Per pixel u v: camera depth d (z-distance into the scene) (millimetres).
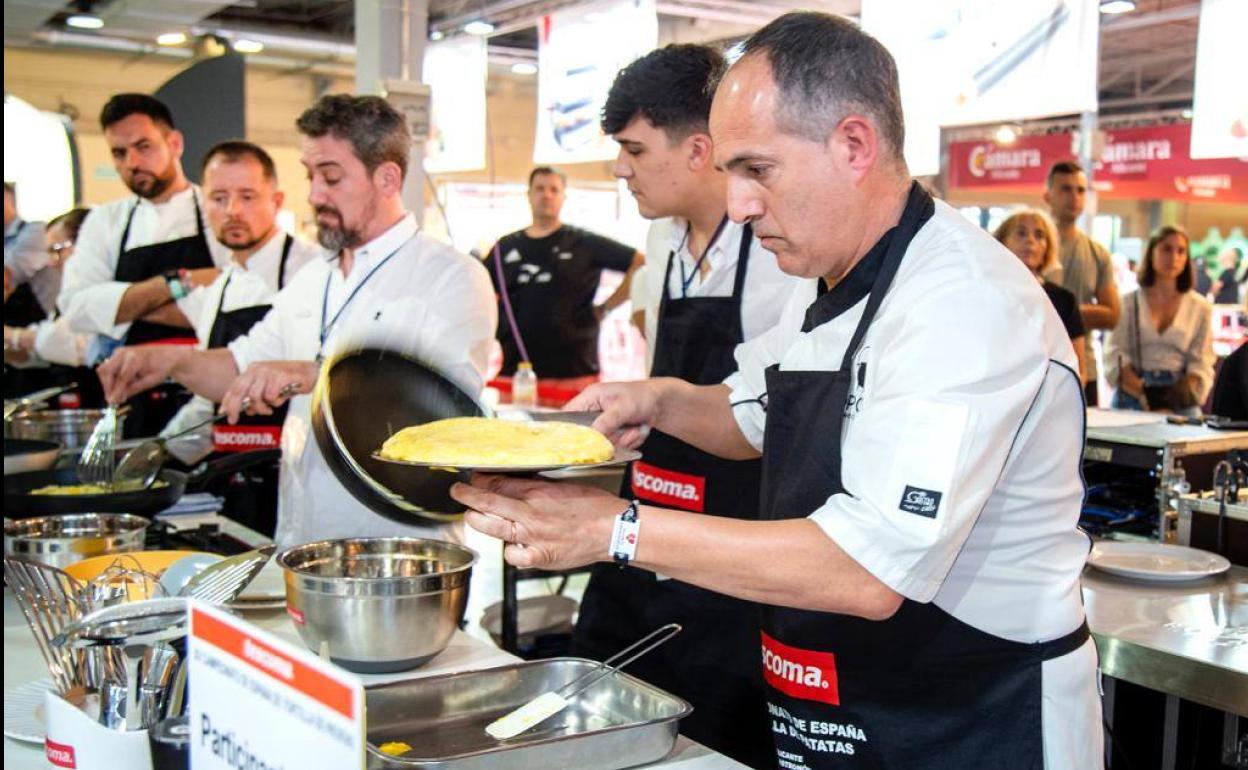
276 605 1896
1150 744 2521
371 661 1540
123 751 1167
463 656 1693
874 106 1289
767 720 2152
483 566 5441
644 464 2379
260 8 8297
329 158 2477
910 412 1225
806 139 1281
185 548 2271
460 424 1604
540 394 5770
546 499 1312
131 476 2346
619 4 5480
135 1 7480
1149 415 3344
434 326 2479
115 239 4426
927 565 1223
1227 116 3865
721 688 2189
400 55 6008
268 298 3639
